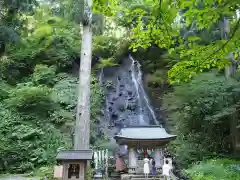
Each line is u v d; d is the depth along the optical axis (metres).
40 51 18.61
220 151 13.16
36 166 11.66
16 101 14.52
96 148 14.10
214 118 12.91
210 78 13.52
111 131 17.52
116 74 21.88
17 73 17.53
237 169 9.56
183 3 2.82
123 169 10.20
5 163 11.45
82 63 12.15
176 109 15.66
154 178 9.12
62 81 17.41
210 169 9.49
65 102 15.92
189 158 11.97
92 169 9.74
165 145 10.22
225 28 13.62
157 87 21.03
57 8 16.92
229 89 12.72
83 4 12.41
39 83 16.95
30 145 12.25
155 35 3.35
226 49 3.26
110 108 19.39
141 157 11.05
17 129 13.02
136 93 20.91
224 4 2.75
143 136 10.12
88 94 11.77
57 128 14.60
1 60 17.22
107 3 3.32
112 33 22.22
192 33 15.15
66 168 6.87
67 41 19.48
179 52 3.53
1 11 13.92
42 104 14.99
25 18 18.94
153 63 21.55
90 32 12.66
